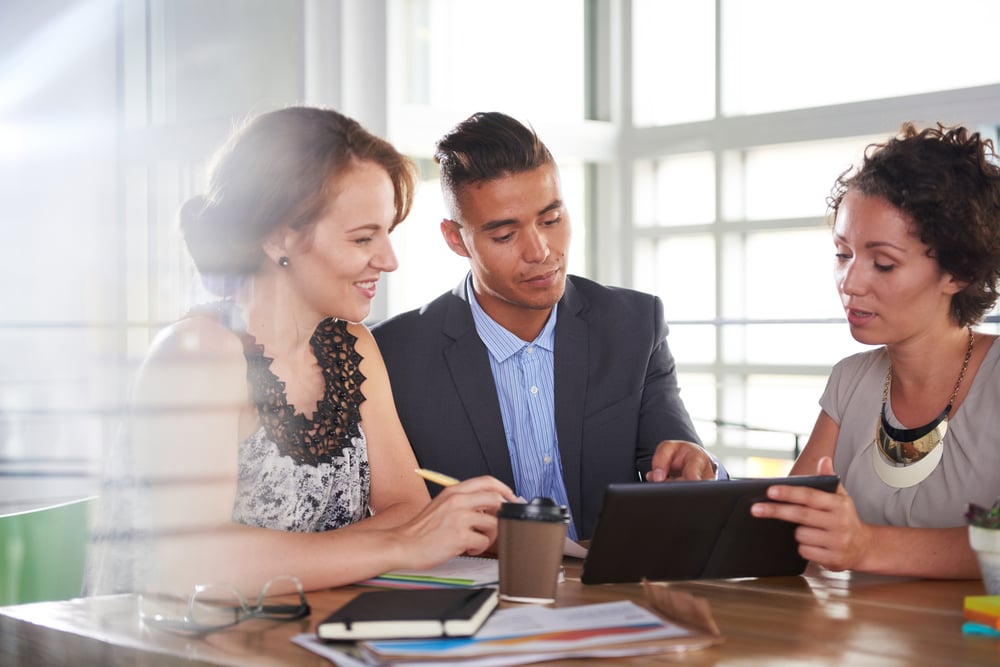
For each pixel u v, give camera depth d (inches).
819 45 158.2
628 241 173.8
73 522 58.7
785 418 158.2
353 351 64.2
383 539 50.3
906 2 150.5
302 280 60.5
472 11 161.0
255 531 50.4
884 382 65.1
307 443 59.7
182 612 44.6
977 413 59.6
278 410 58.7
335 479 60.5
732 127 166.1
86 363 59.2
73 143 63.9
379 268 61.2
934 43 148.5
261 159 58.8
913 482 60.7
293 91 128.6
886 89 152.6
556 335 76.5
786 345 159.6
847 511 50.0
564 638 38.2
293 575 48.5
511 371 75.9
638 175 174.4
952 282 60.0
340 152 59.6
